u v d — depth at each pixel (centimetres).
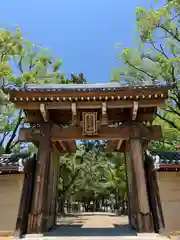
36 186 1108
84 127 1173
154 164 1089
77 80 2758
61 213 4053
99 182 5875
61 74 2091
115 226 1709
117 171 3142
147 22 1672
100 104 1158
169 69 1659
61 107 1159
